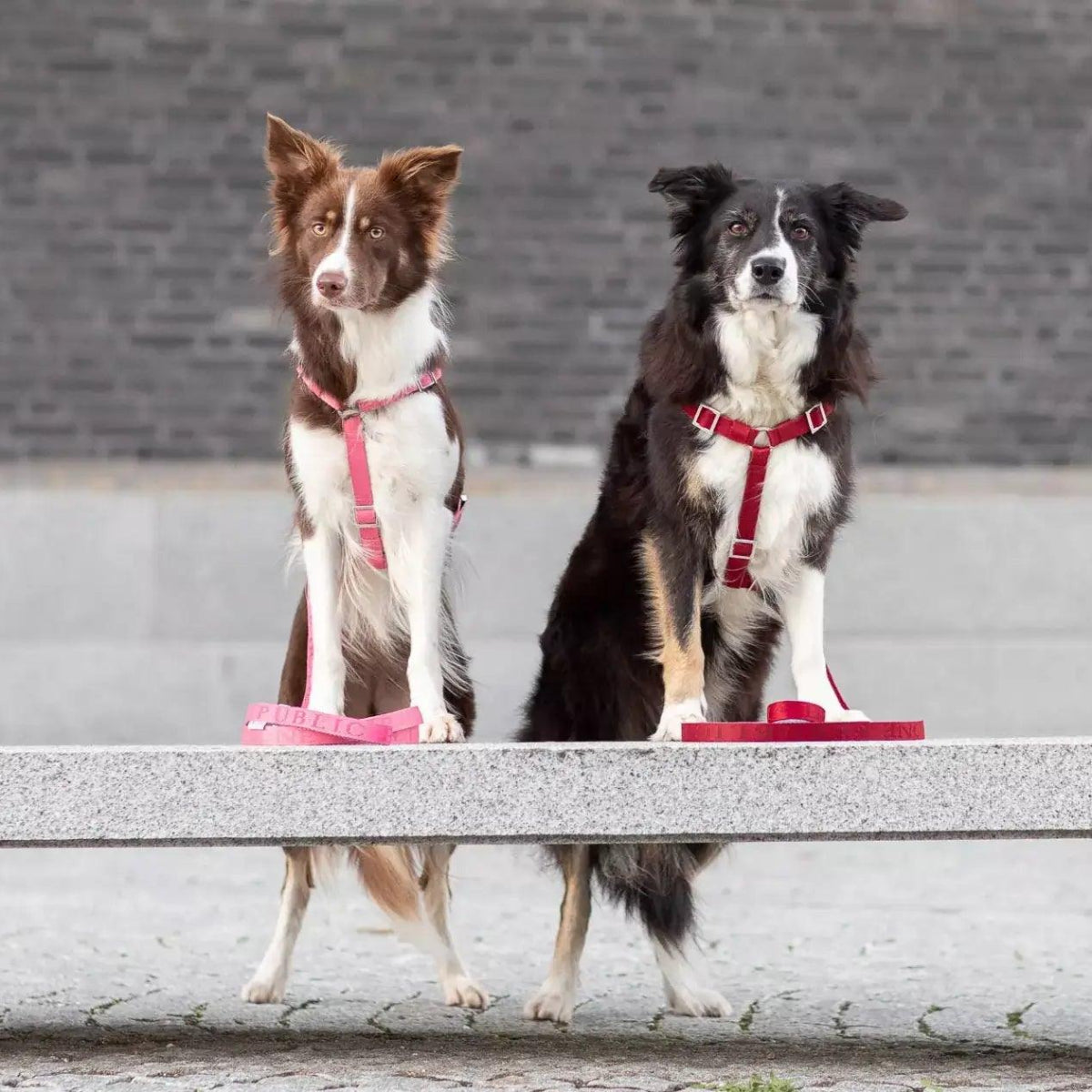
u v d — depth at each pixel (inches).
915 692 534.3
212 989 289.7
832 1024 265.0
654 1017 271.4
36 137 573.9
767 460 260.1
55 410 574.9
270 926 353.1
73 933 341.4
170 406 578.2
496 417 585.3
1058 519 543.5
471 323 584.7
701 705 263.0
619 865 279.1
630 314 588.4
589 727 289.1
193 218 578.2
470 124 584.7
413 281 262.4
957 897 391.5
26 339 573.9
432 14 583.2
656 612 272.2
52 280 574.6
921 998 284.2
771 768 223.8
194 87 577.6
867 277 592.4
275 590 534.6
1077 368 597.6
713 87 590.2
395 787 224.1
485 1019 269.0
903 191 593.9
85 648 526.0
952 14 594.9
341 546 268.4
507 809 224.2
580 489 550.6
